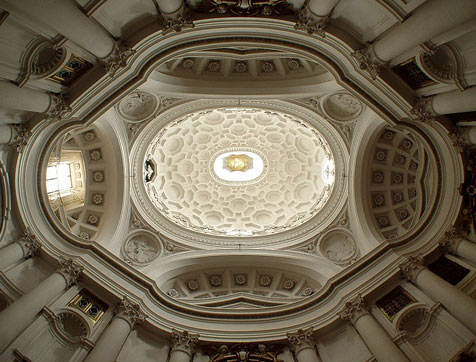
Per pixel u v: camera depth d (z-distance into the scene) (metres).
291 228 21.78
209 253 20.55
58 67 11.65
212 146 26.61
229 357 15.07
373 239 18.73
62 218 17.31
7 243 13.87
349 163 19.84
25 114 12.83
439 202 15.82
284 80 18.03
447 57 11.86
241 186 26.92
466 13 9.41
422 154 17.67
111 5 11.16
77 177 19.28
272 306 18.27
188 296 19.86
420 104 13.41
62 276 14.27
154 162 22.52
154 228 20.27
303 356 14.55
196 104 19.11
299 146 25.70
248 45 13.51
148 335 15.29
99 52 11.73
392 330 13.98
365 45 12.55
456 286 13.95
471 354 11.91
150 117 18.95
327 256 20.06
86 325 13.89
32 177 14.45
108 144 18.56
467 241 14.52
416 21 10.37
